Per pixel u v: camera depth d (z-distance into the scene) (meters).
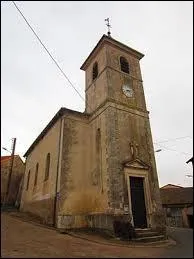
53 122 17.14
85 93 18.75
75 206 13.34
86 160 14.91
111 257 6.98
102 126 14.66
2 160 28.30
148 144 15.16
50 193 14.65
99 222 12.39
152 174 14.27
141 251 8.30
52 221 13.19
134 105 16.08
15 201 26.27
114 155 13.23
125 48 18.44
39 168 19.03
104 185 12.93
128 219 11.90
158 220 12.92
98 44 18.02
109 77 16.00
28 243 8.22
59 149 14.89
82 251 7.68
